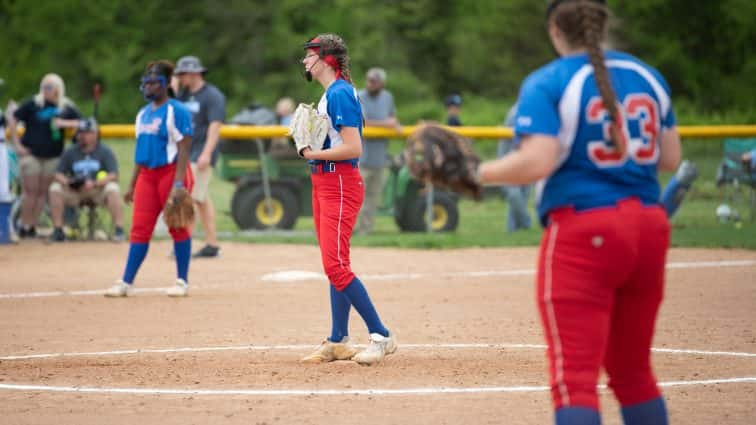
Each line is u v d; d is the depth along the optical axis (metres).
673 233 48.41
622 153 11.70
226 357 21.62
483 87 147.25
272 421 15.95
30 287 33.31
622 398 12.81
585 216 11.64
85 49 149.62
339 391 18.17
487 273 37.00
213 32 150.75
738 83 125.88
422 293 31.94
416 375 19.67
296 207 50.72
